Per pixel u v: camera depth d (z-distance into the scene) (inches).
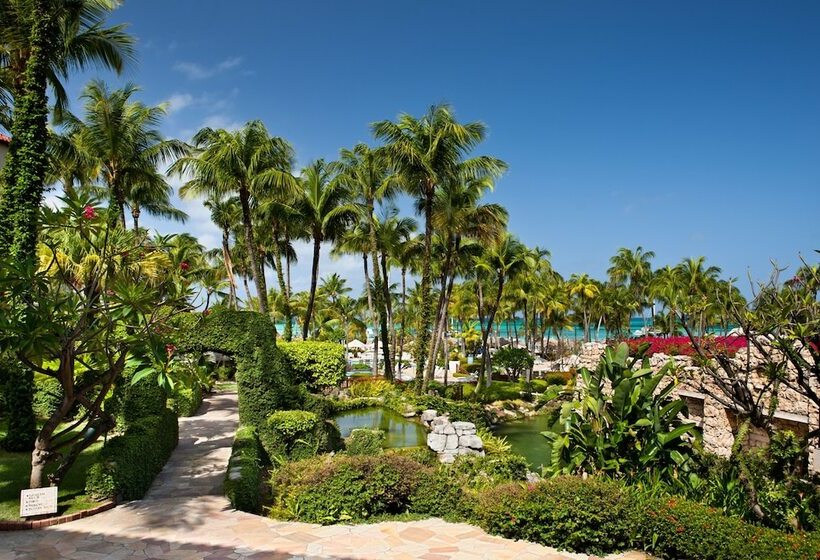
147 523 332.5
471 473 482.9
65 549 285.0
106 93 922.7
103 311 352.5
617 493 300.8
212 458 561.6
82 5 568.7
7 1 547.2
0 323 300.4
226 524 331.6
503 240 1240.2
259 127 1010.1
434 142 1018.1
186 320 552.7
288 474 395.9
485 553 283.4
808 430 422.3
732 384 308.3
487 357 1752.0
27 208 483.8
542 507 299.1
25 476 417.4
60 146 890.7
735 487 312.7
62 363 339.0
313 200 1179.3
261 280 1043.3
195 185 1020.5
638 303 2687.0
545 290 2332.7
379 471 361.1
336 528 325.4
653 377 376.5
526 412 1321.4
